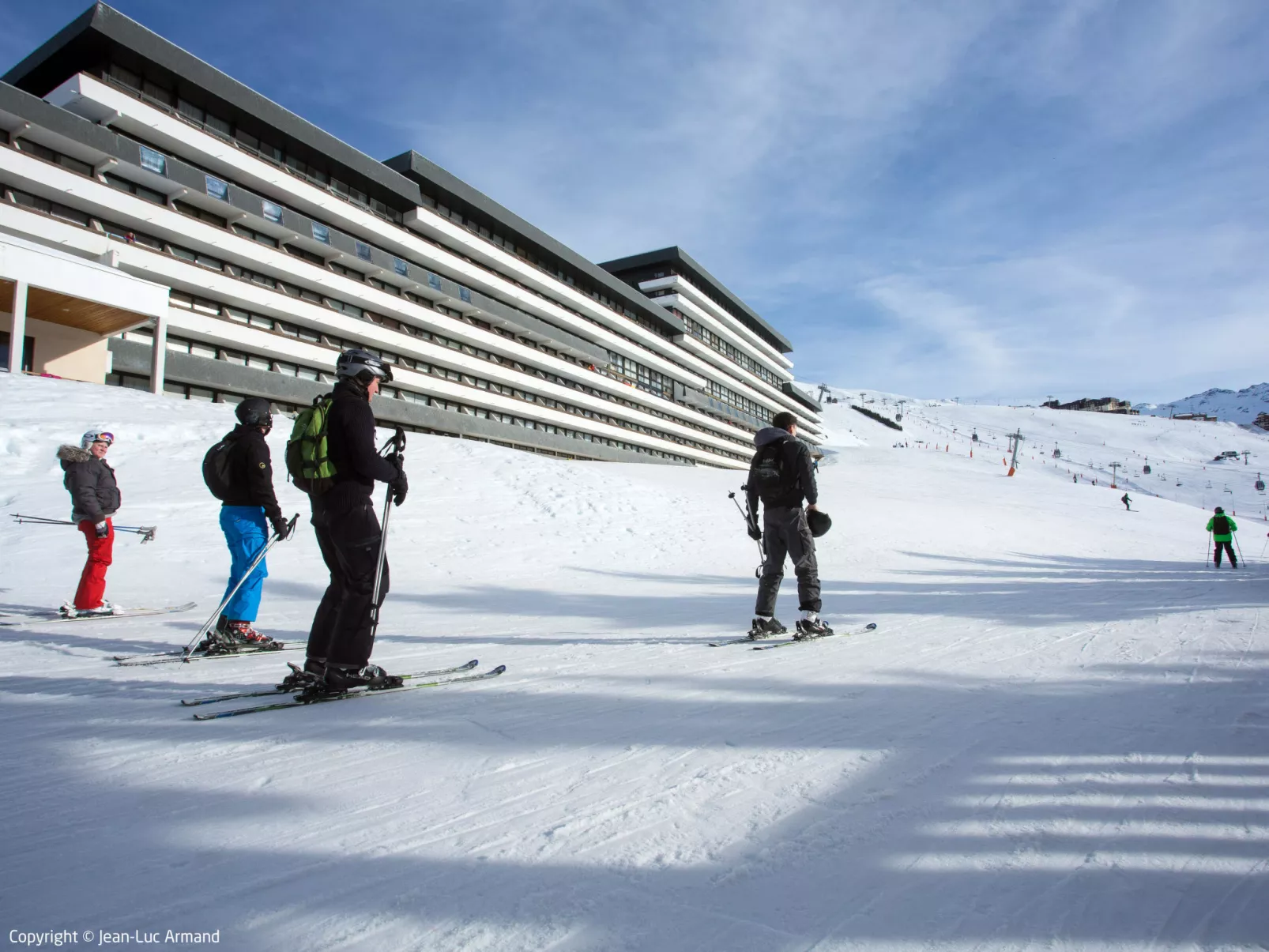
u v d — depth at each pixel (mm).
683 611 7176
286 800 1944
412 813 1868
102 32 27438
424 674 3604
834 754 2352
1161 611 6473
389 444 3463
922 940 1297
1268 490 102062
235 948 1259
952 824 1812
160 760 2273
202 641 4621
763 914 1393
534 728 2646
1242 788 2037
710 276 75688
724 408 76438
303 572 9141
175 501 11109
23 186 24406
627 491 17969
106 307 21359
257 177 32469
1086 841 1710
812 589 5016
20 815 1828
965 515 23656
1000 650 4352
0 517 9422
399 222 42125
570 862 1605
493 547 12219
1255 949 1258
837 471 45906
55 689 3322
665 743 2479
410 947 1271
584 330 55469
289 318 33750
